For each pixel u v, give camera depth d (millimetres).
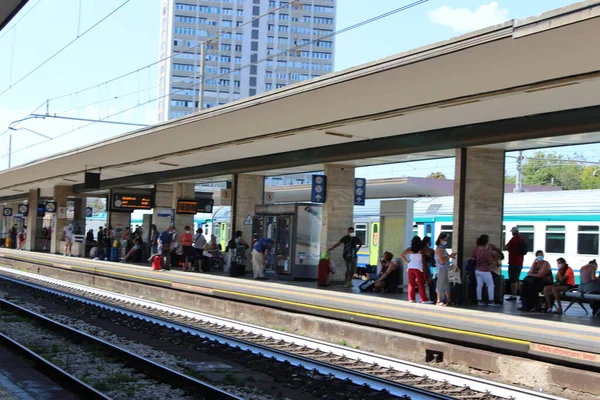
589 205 20828
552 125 14148
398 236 20328
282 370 10656
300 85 14414
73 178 37938
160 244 28234
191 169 28969
